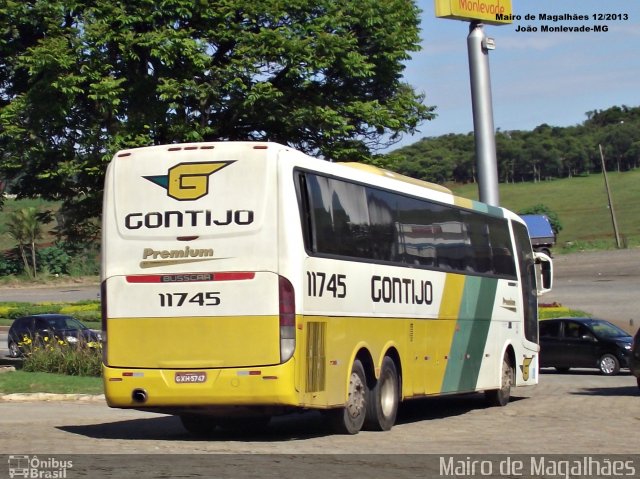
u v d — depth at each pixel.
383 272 17.98
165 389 15.12
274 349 14.79
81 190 30.50
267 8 27.86
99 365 28.23
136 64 27.97
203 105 28.59
